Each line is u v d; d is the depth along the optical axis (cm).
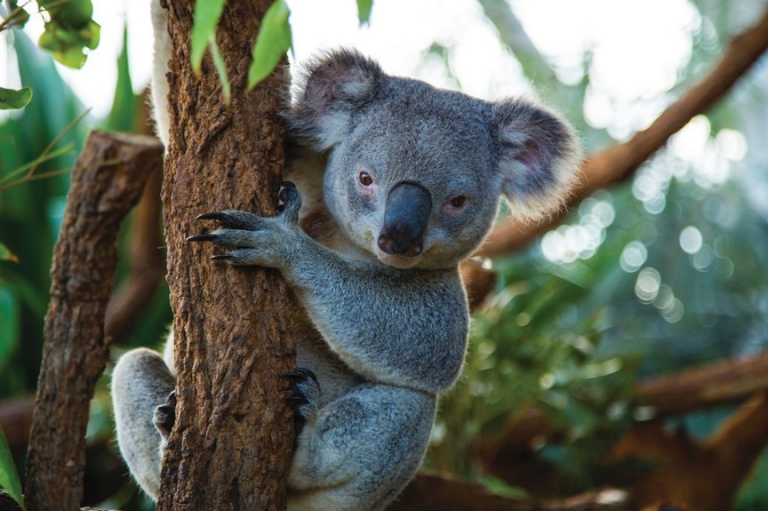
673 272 1412
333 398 469
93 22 428
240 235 370
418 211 436
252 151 382
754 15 1445
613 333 1326
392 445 436
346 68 470
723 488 937
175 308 377
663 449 945
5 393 823
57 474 478
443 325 457
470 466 811
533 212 518
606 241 1405
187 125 381
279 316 379
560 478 940
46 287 859
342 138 470
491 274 727
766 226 1462
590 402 859
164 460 368
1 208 859
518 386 827
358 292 428
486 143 490
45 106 899
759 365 928
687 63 1450
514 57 1486
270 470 365
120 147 481
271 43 269
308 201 492
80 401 483
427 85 492
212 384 364
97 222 483
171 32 389
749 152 1631
